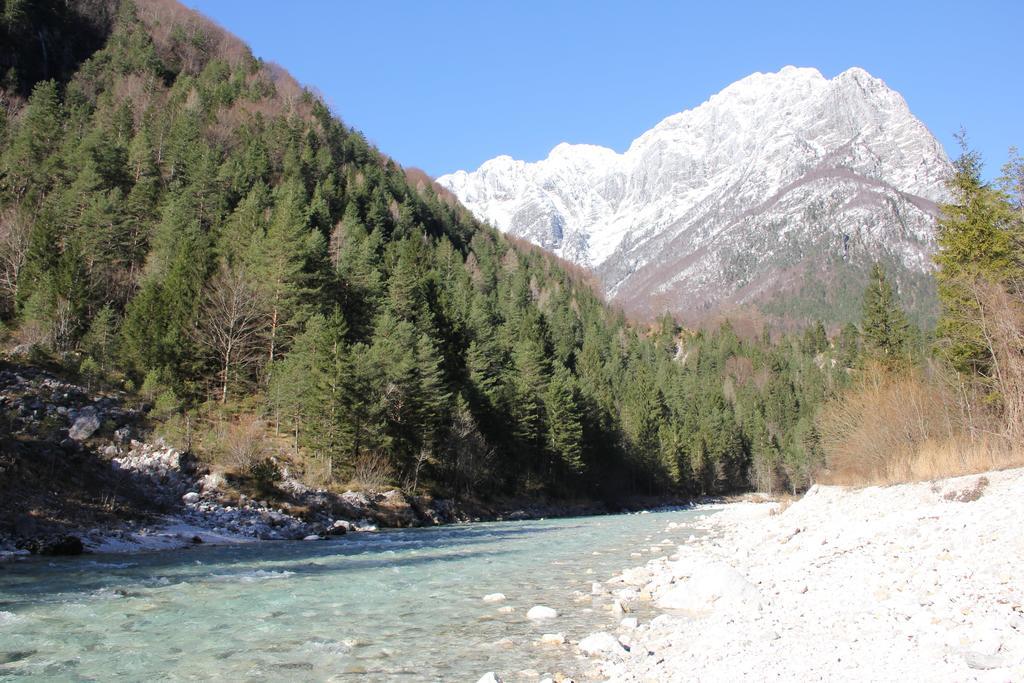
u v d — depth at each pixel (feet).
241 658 34.17
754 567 58.23
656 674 28.96
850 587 43.29
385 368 177.99
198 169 287.69
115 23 550.36
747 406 465.47
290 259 203.41
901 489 82.53
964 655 26.50
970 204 116.67
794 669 27.61
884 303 223.71
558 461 255.91
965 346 108.17
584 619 42.60
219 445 132.87
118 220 234.17
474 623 42.22
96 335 170.81
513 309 386.11
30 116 331.36
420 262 321.73
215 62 542.57
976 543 47.65
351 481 154.30
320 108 564.71
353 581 59.67
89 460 106.63
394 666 32.53
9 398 122.83
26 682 30.09
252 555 79.61
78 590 53.06
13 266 207.00
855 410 134.00
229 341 180.96
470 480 196.54
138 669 32.19
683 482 364.38
